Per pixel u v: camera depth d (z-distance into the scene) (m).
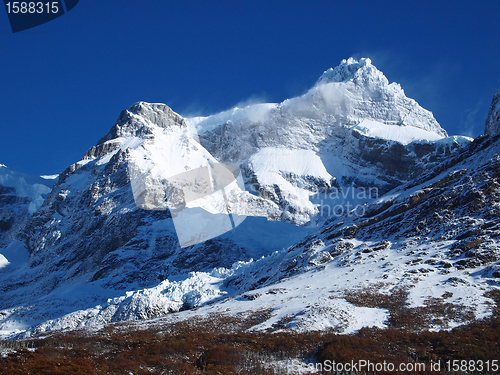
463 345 30.88
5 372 24.16
